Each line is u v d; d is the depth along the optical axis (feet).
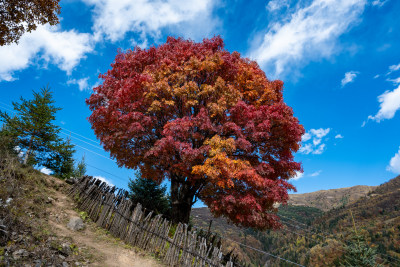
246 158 41.70
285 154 41.88
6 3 30.66
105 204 30.17
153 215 42.75
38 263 14.97
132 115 36.29
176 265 24.82
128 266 21.59
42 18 33.30
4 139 35.22
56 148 60.85
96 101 47.06
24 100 61.98
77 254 19.48
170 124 35.73
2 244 15.61
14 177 26.99
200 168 33.55
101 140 44.39
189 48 45.29
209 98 39.68
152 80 39.29
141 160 42.16
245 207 35.86
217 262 25.07
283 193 36.01
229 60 41.19
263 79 43.60
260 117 37.63
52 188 32.94
